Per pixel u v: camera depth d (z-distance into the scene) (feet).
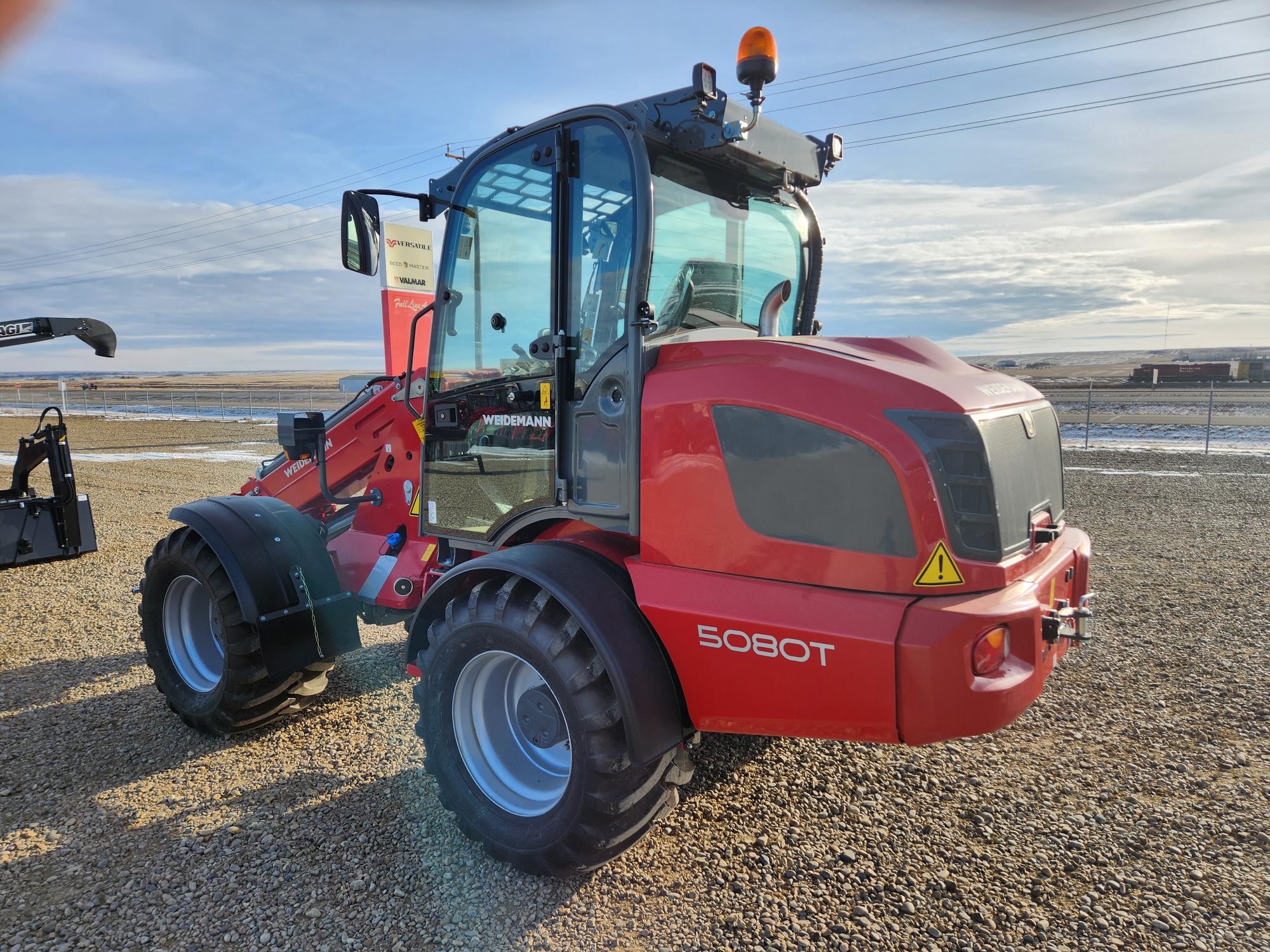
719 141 8.04
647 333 8.31
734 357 7.85
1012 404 7.89
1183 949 7.38
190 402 149.07
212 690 11.62
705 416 7.71
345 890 8.33
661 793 8.18
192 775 10.81
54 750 11.55
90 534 23.32
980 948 7.43
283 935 7.64
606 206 8.63
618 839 7.99
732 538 7.62
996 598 6.88
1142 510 29.99
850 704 6.98
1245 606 17.70
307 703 12.29
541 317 9.24
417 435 12.42
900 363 7.76
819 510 7.18
